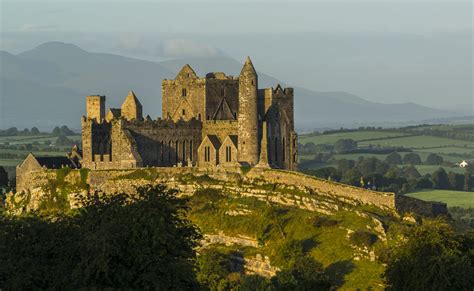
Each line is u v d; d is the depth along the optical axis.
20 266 163.38
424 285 194.88
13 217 182.50
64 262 167.62
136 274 165.75
